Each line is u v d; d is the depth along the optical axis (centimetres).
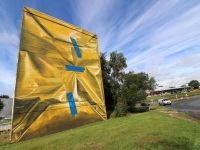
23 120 1452
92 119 2152
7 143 1324
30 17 1759
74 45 2225
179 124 1338
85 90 2188
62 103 1830
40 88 1658
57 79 1852
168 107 3616
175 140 906
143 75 3588
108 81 3250
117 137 1076
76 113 1958
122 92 3052
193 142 866
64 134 1455
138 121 1697
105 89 3148
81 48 2333
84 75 2245
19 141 1376
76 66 2161
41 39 1808
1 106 5441
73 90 2014
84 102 2120
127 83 3306
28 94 1546
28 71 1597
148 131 1155
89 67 2375
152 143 880
